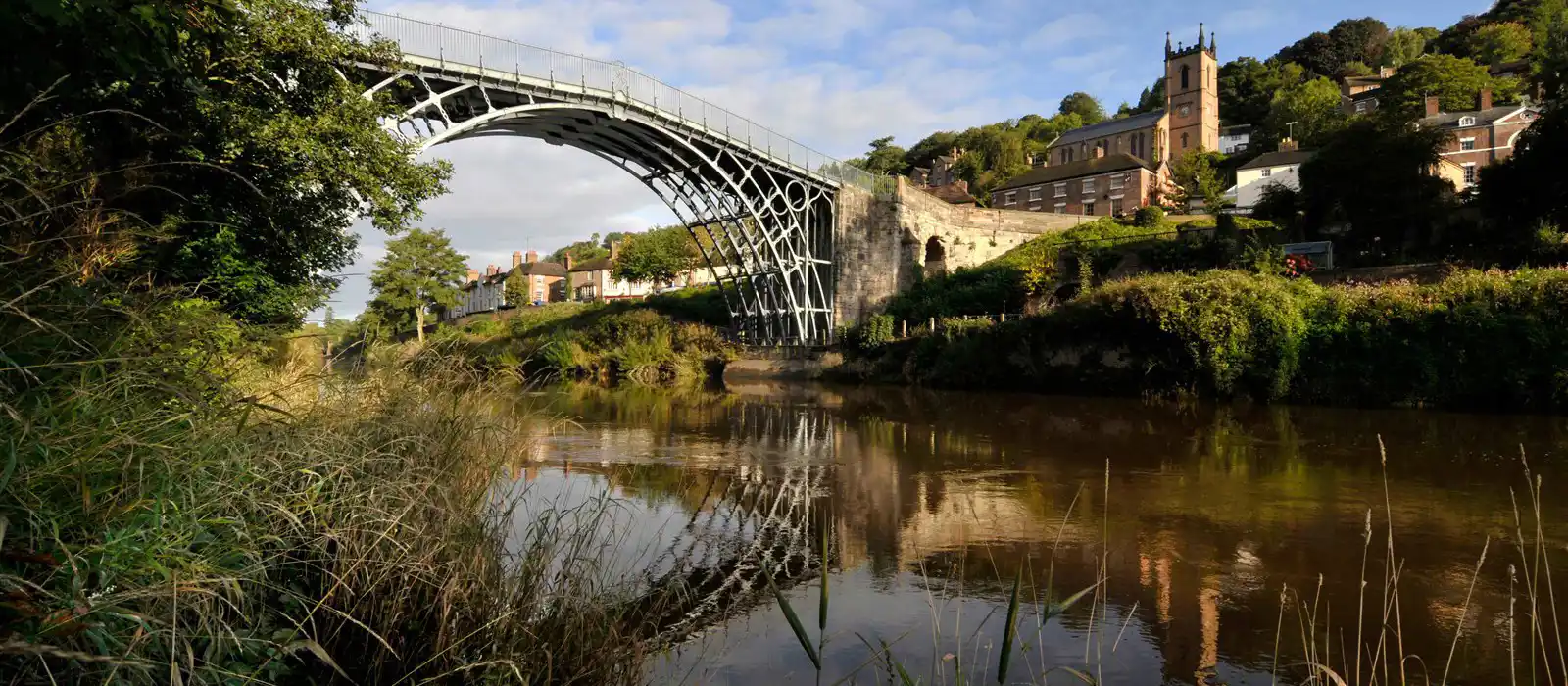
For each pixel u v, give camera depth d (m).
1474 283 14.64
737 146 29.17
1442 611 4.37
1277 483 8.05
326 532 2.96
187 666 2.07
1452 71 57.47
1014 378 21.83
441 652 2.87
